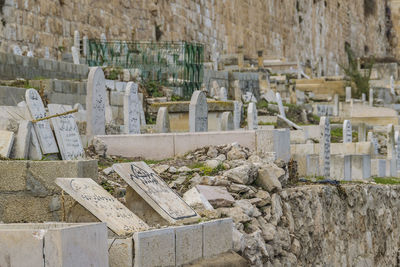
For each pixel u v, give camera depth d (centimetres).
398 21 12950
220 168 1647
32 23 4200
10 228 998
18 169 1252
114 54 4372
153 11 5734
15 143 1642
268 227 1456
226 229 1239
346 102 6072
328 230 1805
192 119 2567
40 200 1252
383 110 5447
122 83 3484
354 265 1970
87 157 1878
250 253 1317
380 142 4203
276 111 4825
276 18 8581
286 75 6962
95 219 1116
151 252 1040
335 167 2500
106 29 5062
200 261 1149
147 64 4294
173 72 4331
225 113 2941
